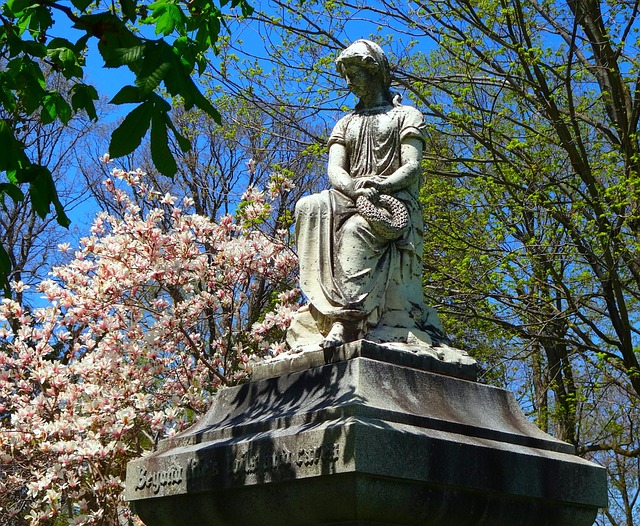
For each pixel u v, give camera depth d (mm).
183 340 10898
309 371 5840
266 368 6152
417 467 5199
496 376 14164
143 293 11000
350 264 6164
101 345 10266
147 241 10461
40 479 9414
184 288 11141
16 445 9547
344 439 5039
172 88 4453
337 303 6105
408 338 6176
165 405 10844
